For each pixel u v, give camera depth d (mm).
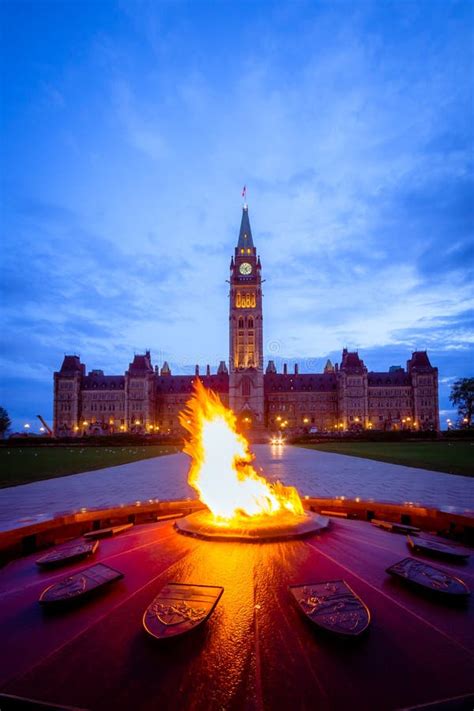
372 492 15430
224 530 4914
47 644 3297
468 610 3615
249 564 4230
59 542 6051
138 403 133625
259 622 3375
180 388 143500
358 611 3371
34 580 4402
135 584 4090
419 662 3004
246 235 130375
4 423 103000
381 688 2775
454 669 2951
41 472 25578
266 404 141500
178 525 5422
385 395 136250
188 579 4078
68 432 132750
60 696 2799
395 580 4105
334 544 4859
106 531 5688
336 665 2957
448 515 5891
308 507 7254
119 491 17188
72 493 16609
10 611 3811
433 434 77125
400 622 3443
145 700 2732
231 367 122625
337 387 140375
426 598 3773
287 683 2811
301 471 23891
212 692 2764
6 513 12453
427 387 134750
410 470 23984
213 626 3346
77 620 3564
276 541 4750
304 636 3219
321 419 140250
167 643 3143
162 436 82750
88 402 136625
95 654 3150
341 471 23719
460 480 19188
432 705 2625
